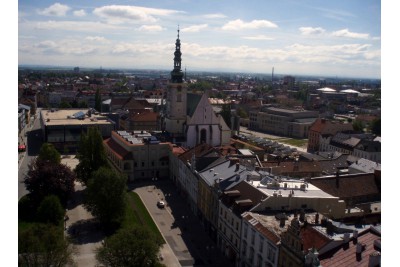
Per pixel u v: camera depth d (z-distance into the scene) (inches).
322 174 5703.7
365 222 3575.3
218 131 7785.4
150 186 6318.9
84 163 5693.9
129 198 5639.8
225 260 3929.6
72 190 5260.8
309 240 2851.9
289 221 3398.1
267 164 5743.1
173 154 6496.1
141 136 7470.5
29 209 4869.6
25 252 3065.9
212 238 4416.8
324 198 3715.6
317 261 2568.9
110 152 7283.5
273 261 3075.8
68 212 5054.1
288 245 2861.7
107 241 3307.1
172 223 4805.6
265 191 3838.6
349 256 2637.8
